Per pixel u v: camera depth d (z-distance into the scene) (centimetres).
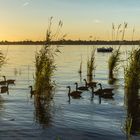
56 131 1797
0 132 1764
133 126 1928
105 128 1859
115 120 2044
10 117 2097
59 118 2084
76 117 2116
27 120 2028
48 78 2712
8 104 2509
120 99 2744
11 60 8019
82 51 14562
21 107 2403
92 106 2458
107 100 2698
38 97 2703
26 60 8056
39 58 2686
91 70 4506
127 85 2959
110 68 4525
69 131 1798
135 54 2955
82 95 2927
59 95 2905
